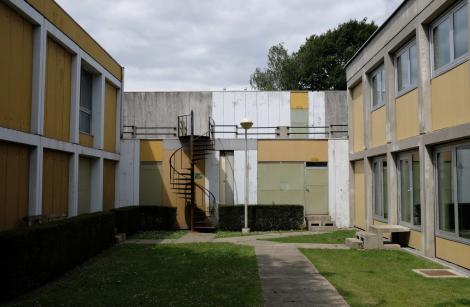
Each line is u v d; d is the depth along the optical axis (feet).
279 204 58.59
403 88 39.58
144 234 52.11
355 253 35.35
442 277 26.40
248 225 56.34
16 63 33.50
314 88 142.51
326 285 24.41
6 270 22.24
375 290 23.20
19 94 33.94
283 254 35.19
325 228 55.36
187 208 59.11
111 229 41.34
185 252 36.99
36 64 35.99
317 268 29.30
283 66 151.02
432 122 33.35
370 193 49.70
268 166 60.34
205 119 85.30
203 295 22.48
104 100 54.03
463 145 29.40
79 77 45.06
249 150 60.29
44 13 36.81
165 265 31.14
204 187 59.52
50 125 39.40
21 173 34.53
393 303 20.74
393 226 39.40
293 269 29.04
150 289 24.07
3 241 22.36
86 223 33.65
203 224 56.80
